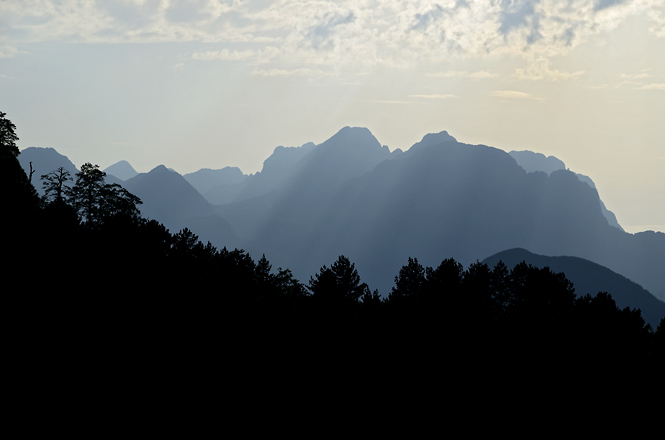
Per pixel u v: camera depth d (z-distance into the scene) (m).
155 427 40.66
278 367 60.12
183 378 51.25
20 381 42.19
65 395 42.03
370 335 68.06
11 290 54.88
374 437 50.06
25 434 35.84
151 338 57.66
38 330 50.44
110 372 47.91
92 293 61.53
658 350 67.62
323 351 64.69
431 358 67.00
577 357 65.12
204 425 43.31
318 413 51.94
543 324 70.81
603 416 58.47
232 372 55.84
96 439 37.06
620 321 68.00
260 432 45.06
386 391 60.81
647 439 55.00
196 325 65.38
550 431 56.38
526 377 64.94
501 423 57.19
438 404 59.81
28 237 66.06
